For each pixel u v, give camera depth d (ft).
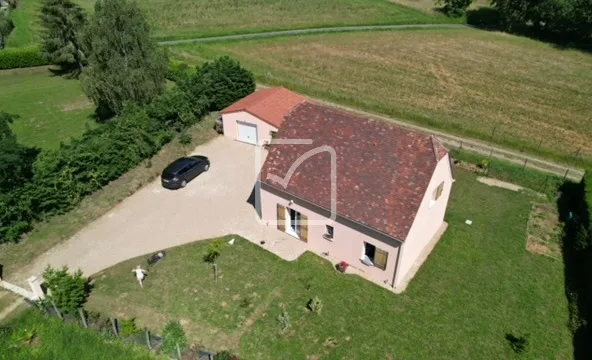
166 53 134.92
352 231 81.05
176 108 125.70
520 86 174.70
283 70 181.57
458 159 120.67
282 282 81.51
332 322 73.82
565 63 202.28
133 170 111.65
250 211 100.12
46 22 169.07
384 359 68.28
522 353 69.51
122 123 112.78
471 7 287.69
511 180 112.37
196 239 91.81
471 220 98.27
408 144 80.28
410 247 79.20
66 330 71.05
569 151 127.03
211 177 112.16
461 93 166.09
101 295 78.59
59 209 96.17
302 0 286.46
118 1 119.03
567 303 78.74
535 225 97.50
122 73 122.62
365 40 223.92
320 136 88.33
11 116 97.60
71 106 153.28
